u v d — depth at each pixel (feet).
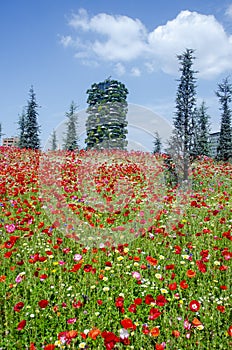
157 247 21.22
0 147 69.15
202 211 29.27
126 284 16.24
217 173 50.26
